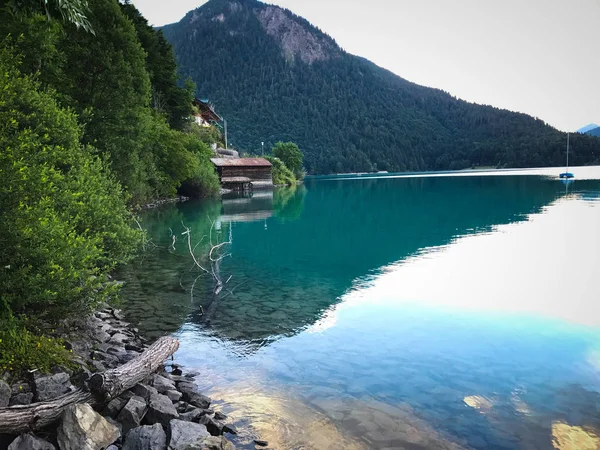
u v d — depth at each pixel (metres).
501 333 9.95
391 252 19.86
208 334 9.68
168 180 41.44
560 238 22.34
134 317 10.59
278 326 10.30
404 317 11.08
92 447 4.62
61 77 22.50
